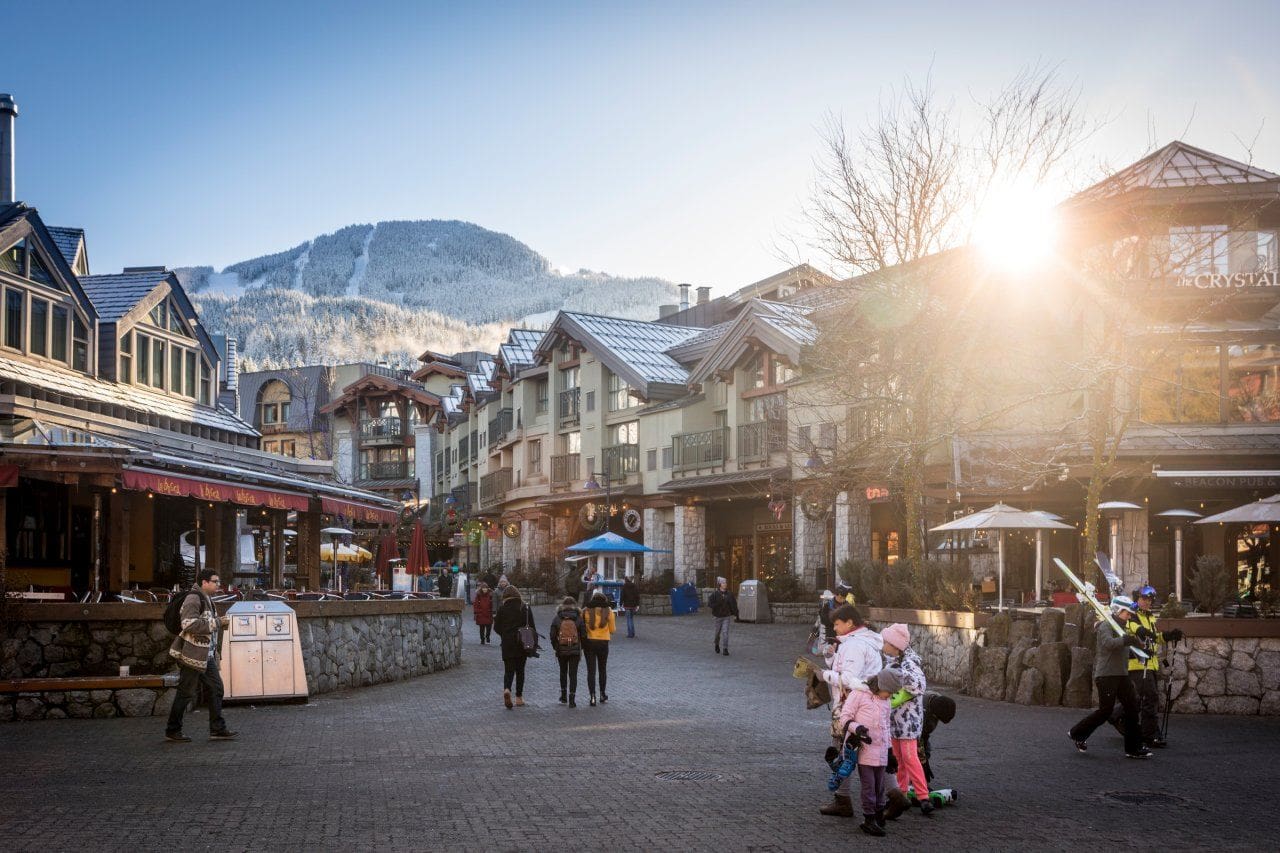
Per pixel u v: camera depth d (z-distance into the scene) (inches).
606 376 1967.3
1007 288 1037.8
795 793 423.8
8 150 1222.3
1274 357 1111.6
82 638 660.7
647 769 473.4
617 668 955.3
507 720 636.1
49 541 1002.7
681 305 2650.1
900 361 965.8
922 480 1031.6
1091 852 338.3
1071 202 1027.9
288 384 3427.7
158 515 1182.9
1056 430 1047.0
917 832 362.3
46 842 335.6
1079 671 697.0
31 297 998.4
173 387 1250.6
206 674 547.8
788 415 1485.0
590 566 1683.1
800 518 1521.9
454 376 3189.0
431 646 941.8
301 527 1176.8
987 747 542.3
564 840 344.8
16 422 890.1
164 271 1245.1
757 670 938.1
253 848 331.6
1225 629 705.0
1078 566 1254.9
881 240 981.2
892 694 376.5
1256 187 1040.2
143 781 436.5
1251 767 492.1
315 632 762.8
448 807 390.9
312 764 479.8
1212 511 1178.6
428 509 3085.6
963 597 866.1
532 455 2213.3
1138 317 929.5
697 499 1691.7
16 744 531.5
